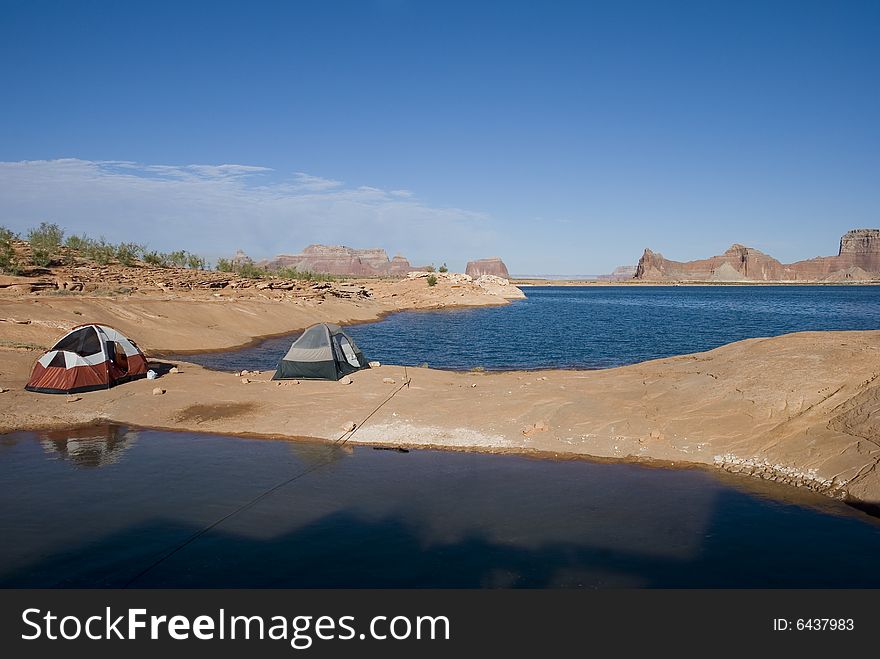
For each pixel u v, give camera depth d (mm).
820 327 48844
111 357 17125
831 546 7730
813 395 11992
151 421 13875
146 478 10281
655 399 13703
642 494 9547
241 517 8633
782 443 10945
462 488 9828
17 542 7785
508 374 20125
